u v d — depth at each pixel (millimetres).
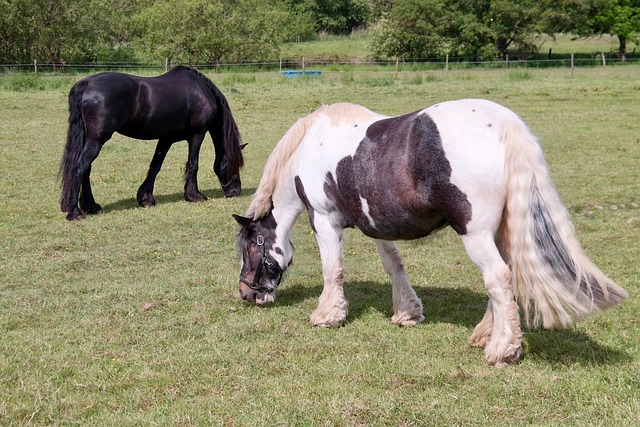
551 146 14195
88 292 6527
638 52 47500
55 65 36469
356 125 5023
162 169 13086
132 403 4277
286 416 4039
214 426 3959
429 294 6344
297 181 5461
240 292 5957
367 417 4016
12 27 36750
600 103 20938
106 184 11695
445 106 4500
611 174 11547
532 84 26797
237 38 38469
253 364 4820
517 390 4246
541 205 4180
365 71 34938
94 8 38812
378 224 4867
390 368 4668
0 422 4047
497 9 41375
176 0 38500
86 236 8508
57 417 4117
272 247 5855
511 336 4461
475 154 4246
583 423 3834
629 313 5551
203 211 9750
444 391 4305
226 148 10406
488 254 4336
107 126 9320
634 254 7320
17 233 8617
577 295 4164
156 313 5926
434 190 4402
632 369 4477
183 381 4570
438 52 44219
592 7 43000
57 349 5145
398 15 43406
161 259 7633
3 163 13188
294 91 24984
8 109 20562
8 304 6148
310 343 5172
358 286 6633
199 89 10125
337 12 65438
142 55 42781
